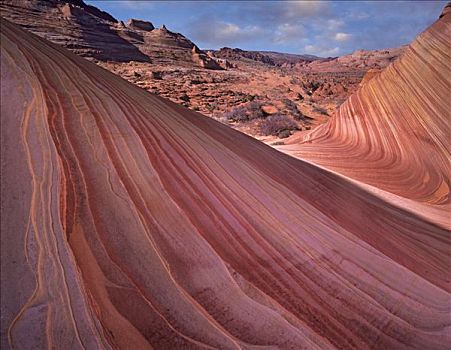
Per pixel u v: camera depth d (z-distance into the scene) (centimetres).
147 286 208
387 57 14838
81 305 184
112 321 185
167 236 244
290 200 377
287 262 277
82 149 268
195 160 346
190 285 221
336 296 263
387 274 315
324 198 443
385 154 1104
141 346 181
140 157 298
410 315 273
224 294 227
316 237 326
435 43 1204
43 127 260
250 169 401
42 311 175
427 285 321
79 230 215
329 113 3203
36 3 6750
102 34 7306
